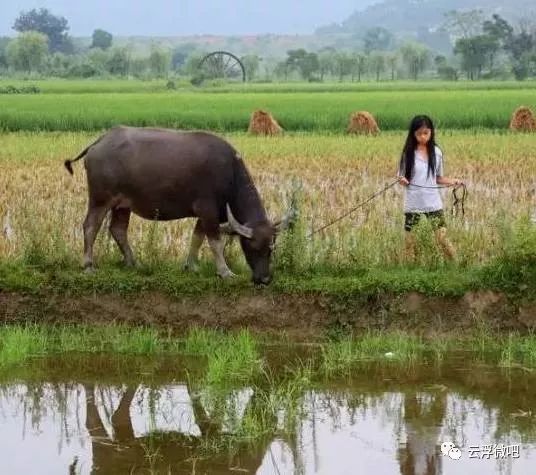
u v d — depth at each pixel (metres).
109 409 8.68
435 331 10.55
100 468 7.28
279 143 26.52
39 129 34.47
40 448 7.70
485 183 18.06
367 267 11.33
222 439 7.90
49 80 101.69
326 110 38.22
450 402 8.73
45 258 11.69
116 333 10.53
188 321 10.81
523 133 31.20
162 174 10.77
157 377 9.58
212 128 35.72
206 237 11.38
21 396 9.05
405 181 11.35
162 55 112.75
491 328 10.53
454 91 60.97
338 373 9.58
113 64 112.62
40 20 179.12
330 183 18.17
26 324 10.81
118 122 35.59
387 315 10.61
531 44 108.75
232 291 10.78
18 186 17.45
